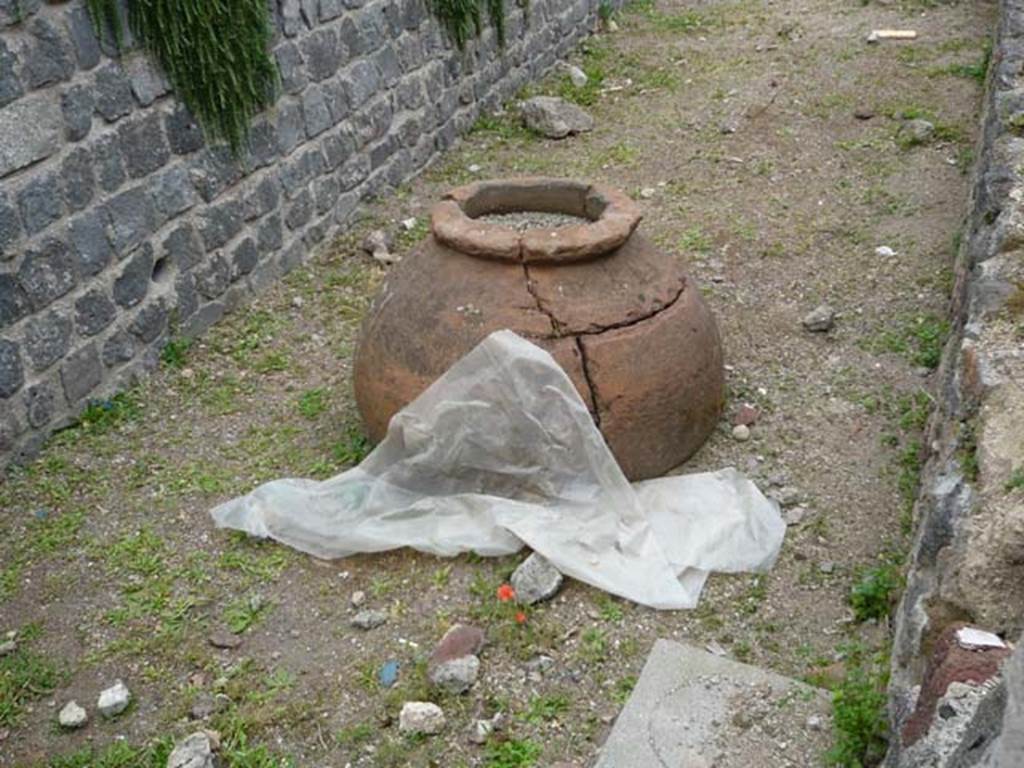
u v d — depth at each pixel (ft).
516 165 22.34
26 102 12.94
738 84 26.07
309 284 17.71
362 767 9.41
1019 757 4.40
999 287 11.00
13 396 13.20
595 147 23.04
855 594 10.71
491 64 24.62
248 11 16.06
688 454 12.66
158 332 15.35
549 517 11.50
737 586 11.16
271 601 11.25
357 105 19.56
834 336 15.69
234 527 12.12
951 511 8.41
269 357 15.67
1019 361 9.82
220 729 9.79
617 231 11.78
